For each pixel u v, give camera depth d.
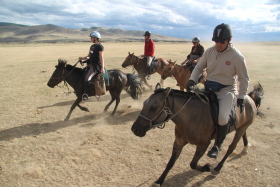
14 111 7.48
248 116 4.04
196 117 3.38
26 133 5.86
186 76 8.29
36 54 28.91
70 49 38.56
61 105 8.17
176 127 3.61
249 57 26.06
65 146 5.20
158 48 41.66
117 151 4.97
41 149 5.06
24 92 9.91
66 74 6.53
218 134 3.46
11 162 4.52
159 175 4.10
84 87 6.60
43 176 4.08
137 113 7.45
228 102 3.44
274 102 8.50
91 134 5.84
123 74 7.40
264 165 4.45
